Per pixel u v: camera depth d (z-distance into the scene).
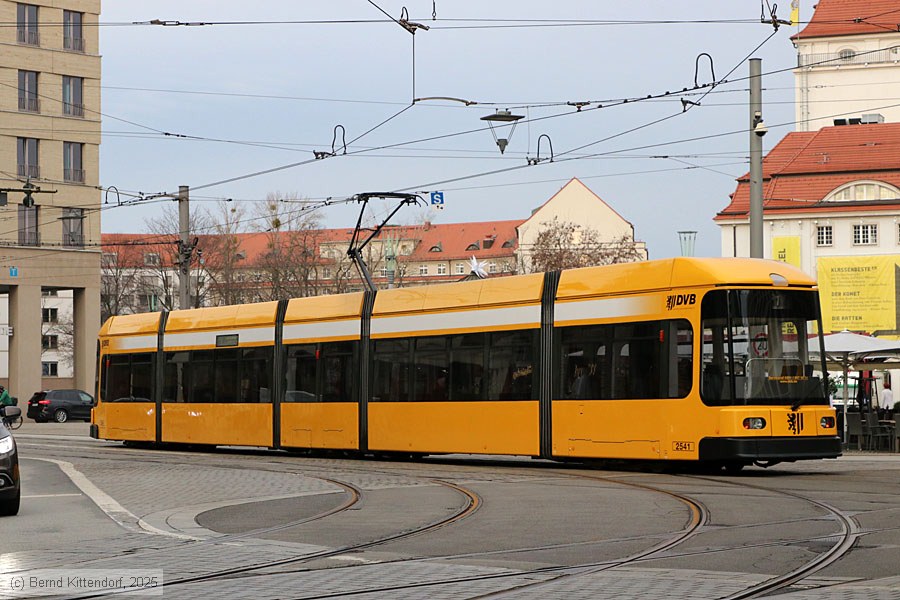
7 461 15.65
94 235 63.94
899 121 80.38
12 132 60.72
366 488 19.30
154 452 31.78
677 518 14.18
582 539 12.52
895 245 68.62
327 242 87.00
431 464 25.56
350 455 29.55
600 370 21.83
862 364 31.23
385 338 26.42
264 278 79.25
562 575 10.09
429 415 25.09
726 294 20.20
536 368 23.00
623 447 21.30
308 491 18.91
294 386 28.67
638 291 21.36
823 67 82.38
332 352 27.70
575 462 24.66
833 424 20.64
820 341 20.83
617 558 11.11
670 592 9.12
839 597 8.78
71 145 63.19
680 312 20.64
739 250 72.38
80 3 63.16
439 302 25.25
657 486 18.44
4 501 15.61
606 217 117.31
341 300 27.69
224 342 30.95
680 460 21.22
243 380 30.19
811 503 15.55
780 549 11.46
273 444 29.06
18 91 61.06
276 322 29.39
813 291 20.94
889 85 80.88
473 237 134.00
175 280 90.06
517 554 11.49
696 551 11.45
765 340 20.31
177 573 10.54
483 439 23.91
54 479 22.03
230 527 14.15
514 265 96.50
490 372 23.91
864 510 14.62
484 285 24.36
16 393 61.66
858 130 72.69
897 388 59.66
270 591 9.52
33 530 14.05
